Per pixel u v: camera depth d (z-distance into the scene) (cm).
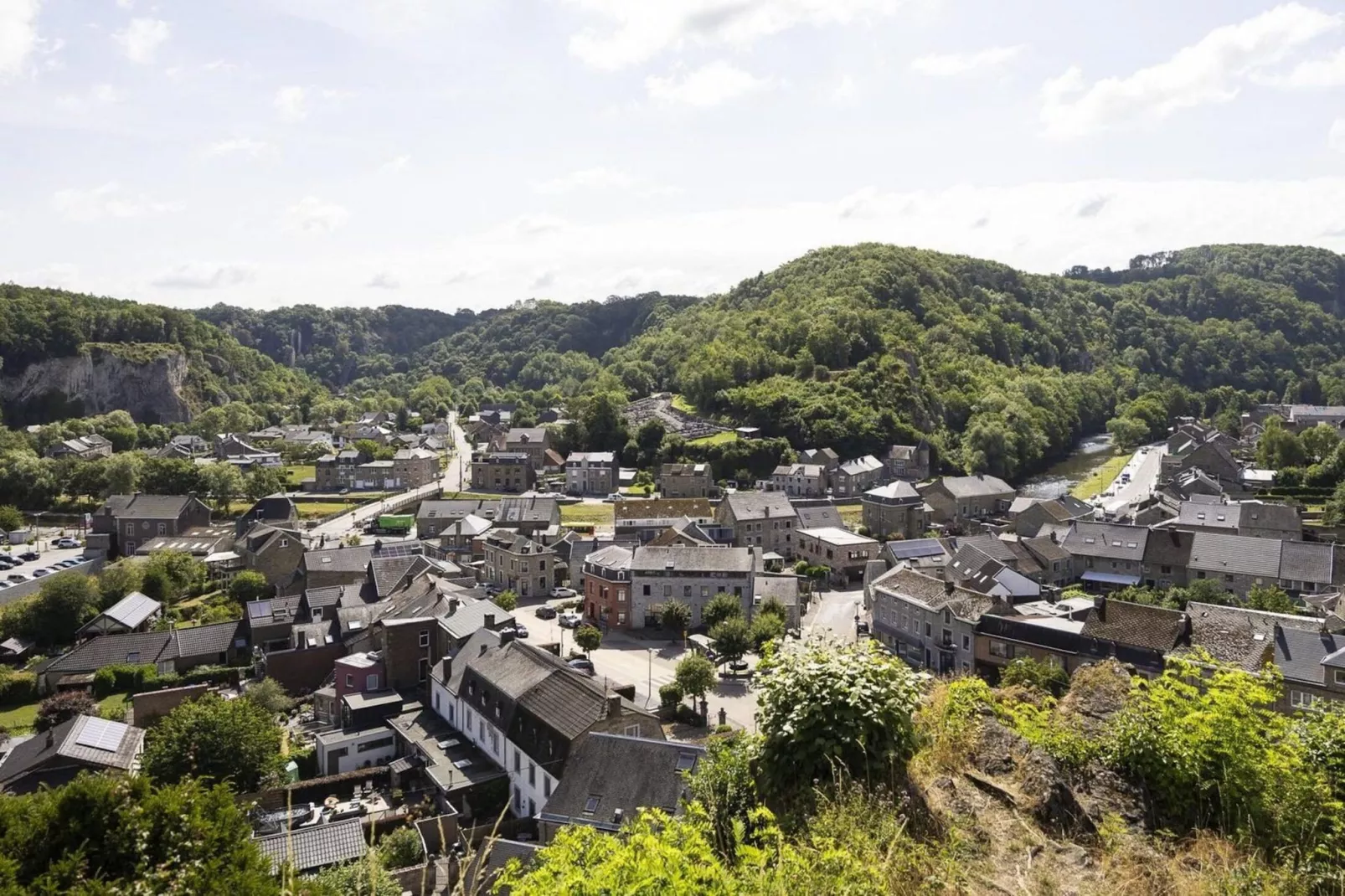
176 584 9262
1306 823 1291
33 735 5825
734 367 18838
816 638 1561
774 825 1211
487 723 4934
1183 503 10231
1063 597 8069
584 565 8756
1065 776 1373
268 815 4500
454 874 3656
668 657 7294
